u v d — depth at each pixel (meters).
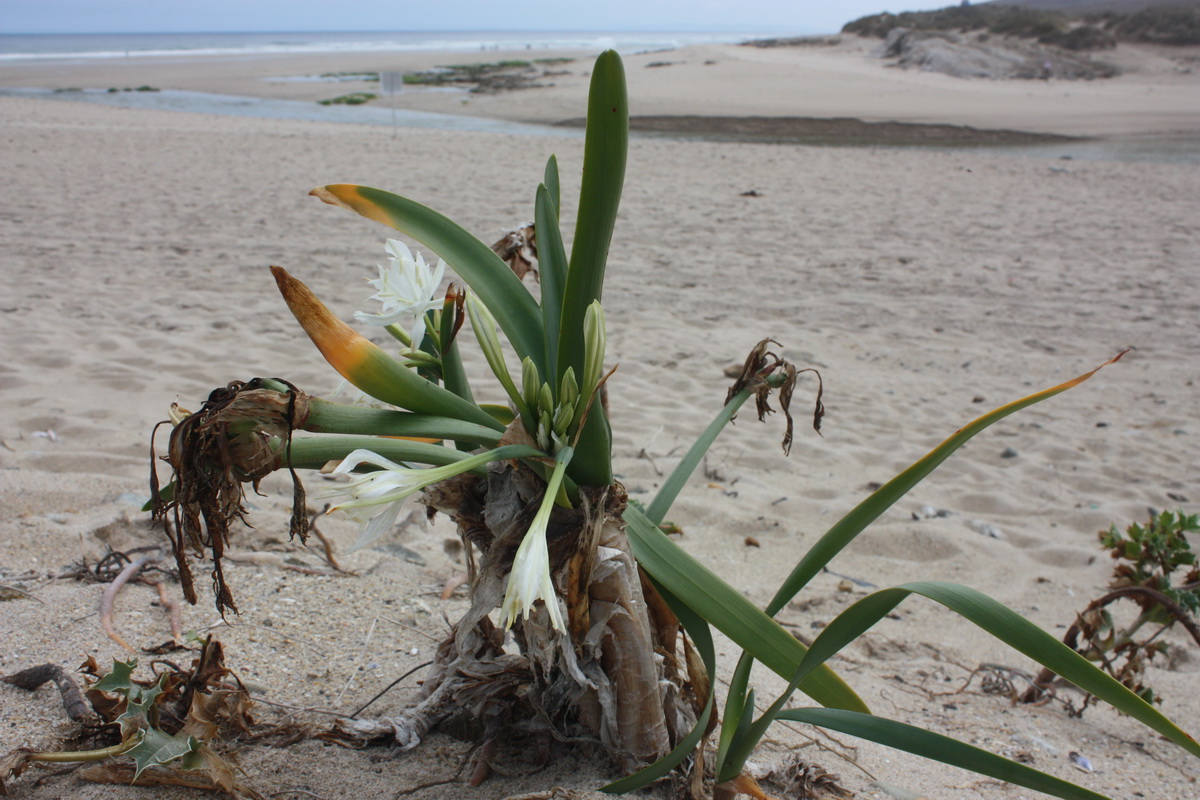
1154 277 7.85
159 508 1.03
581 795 1.26
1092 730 2.04
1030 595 2.87
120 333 5.10
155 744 1.21
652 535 1.28
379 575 2.24
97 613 1.81
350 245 7.94
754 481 3.66
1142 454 4.30
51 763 1.30
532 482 1.12
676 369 5.21
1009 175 14.10
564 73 37.22
